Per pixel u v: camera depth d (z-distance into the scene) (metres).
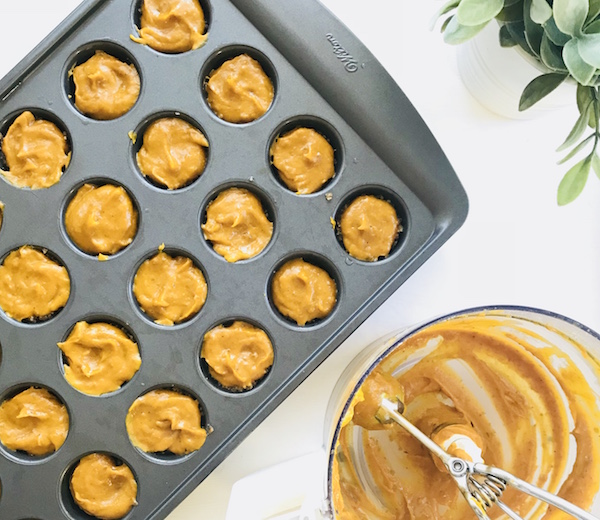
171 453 0.49
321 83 0.49
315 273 0.50
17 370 0.49
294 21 0.48
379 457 0.56
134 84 0.50
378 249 0.50
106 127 0.49
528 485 0.45
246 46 0.49
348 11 0.55
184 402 0.49
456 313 0.43
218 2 0.49
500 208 0.56
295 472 0.50
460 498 0.55
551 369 0.52
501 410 0.56
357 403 0.50
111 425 0.49
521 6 0.45
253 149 0.50
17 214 0.49
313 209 0.50
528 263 0.56
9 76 0.48
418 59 0.55
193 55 0.49
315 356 0.49
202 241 0.49
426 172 0.49
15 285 0.49
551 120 0.56
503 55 0.49
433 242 0.49
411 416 0.56
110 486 0.49
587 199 0.57
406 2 0.55
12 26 0.52
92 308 0.49
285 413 0.54
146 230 0.49
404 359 0.55
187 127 0.50
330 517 0.45
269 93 0.50
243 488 0.50
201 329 0.49
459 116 0.56
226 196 0.50
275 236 0.50
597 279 0.56
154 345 0.49
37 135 0.49
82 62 0.50
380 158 0.50
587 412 0.52
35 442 0.49
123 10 0.49
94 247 0.49
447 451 0.51
